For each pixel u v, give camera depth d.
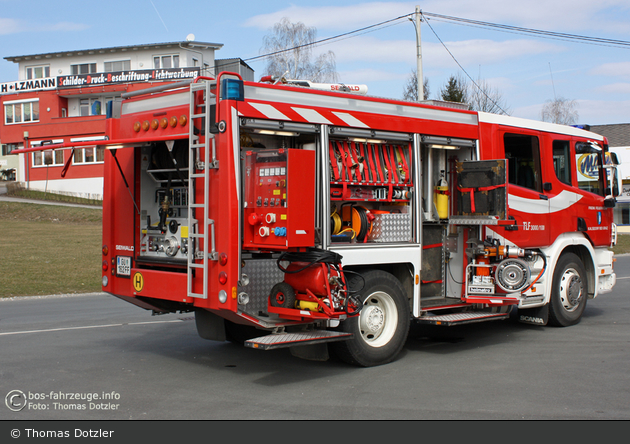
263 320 5.89
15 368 6.59
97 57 51.47
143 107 6.73
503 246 7.98
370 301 6.86
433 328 9.16
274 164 5.78
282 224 5.68
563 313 9.06
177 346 7.82
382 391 5.75
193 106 5.98
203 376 6.32
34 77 53.09
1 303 12.21
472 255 7.93
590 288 9.69
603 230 9.84
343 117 6.54
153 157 6.79
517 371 6.50
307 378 6.25
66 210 37.19
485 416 5.00
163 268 6.65
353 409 5.19
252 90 5.87
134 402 5.41
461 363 6.89
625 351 7.46
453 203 8.07
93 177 44.62
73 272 16.84
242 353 7.45
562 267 9.04
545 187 8.77
